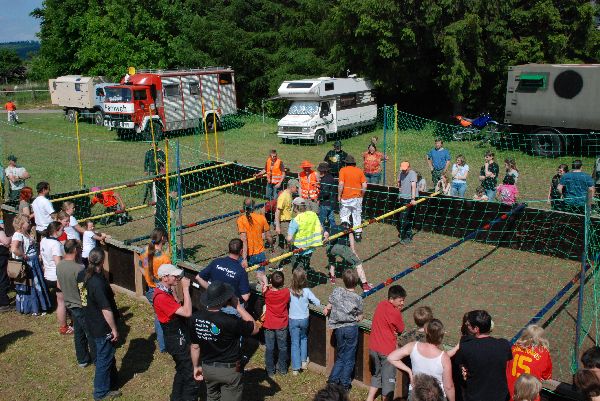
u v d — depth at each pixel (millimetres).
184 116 26375
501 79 25547
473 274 9938
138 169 19375
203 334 5188
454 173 12508
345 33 25969
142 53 32906
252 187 15508
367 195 13305
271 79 31047
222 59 32219
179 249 11117
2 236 8836
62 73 39281
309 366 7117
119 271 9578
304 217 8883
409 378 5699
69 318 8602
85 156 21906
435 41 24297
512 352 5035
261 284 7629
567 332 7754
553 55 23781
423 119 28812
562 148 19875
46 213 10055
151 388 6809
